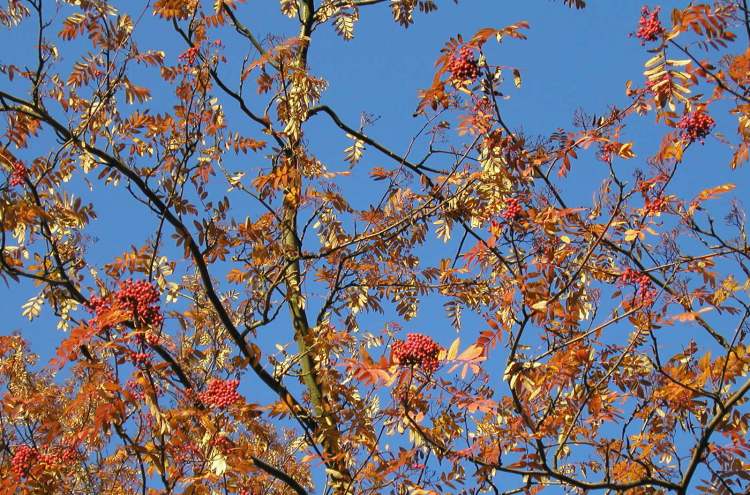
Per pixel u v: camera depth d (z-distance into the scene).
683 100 5.61
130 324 5.36
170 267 6.82
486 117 6.38
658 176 6.03
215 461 5.41
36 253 6.84
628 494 6.06
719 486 5.77
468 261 6.50
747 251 5.99
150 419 5.51
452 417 5.93
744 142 5.74
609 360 6.18
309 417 6.57
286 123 8.12
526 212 6.25
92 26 7.04
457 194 7.32
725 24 5.48
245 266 7.66
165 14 7.51
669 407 6.07
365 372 4.86
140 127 7.43
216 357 6.97
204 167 7.42
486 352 5.82
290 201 7.87
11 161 6.70
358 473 5.80
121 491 6.62
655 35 5.65
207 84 7.48
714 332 6.35
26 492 5.88
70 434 6.09
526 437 5.82
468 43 6.07
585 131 6.27
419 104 6.43
